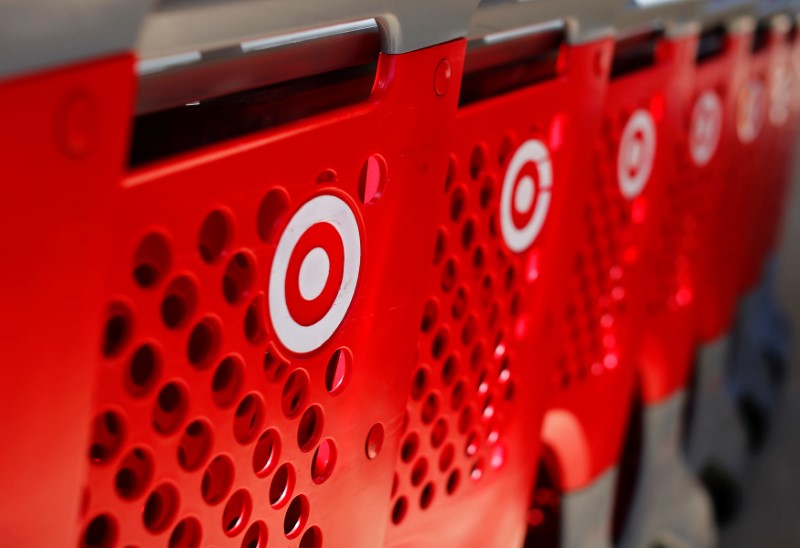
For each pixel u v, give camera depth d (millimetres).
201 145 759
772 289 2869
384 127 873
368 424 992
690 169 1796
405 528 1188
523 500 1430
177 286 734
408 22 854
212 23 663
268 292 802
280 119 812
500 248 1190
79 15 558
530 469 1423
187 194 695
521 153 1164
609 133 1439
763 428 2768
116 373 699
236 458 835
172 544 853
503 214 1171
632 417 1954
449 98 945
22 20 534
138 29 594
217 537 848
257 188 753
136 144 725
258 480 870
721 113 1844
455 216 1104
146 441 744
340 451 964
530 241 1246
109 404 703
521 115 1142
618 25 1339
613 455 1730
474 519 1329
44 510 650
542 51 1188
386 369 990
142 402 728
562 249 1313
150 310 704
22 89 554
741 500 2461
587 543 1729
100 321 640
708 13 1637
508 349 1288
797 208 4836
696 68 1703
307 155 795
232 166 726
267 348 825
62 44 561
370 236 903
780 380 2977
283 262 807
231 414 813
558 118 1225
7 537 636
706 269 2047
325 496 962
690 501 2115
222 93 750
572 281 1486
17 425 614
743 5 1756
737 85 1866
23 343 598
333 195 837
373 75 899
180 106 745
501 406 1314
